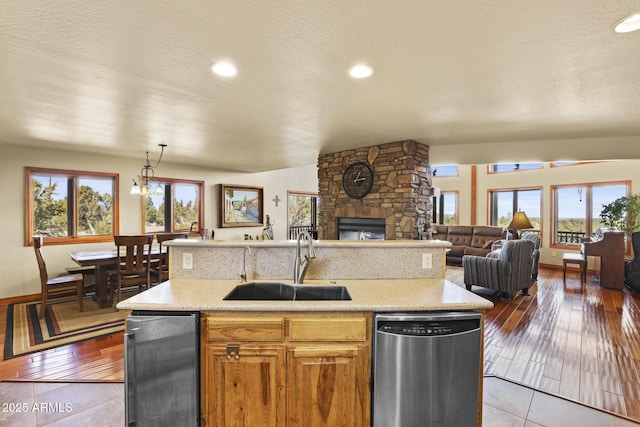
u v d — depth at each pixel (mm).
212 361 1643
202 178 6773
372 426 1667
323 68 2148
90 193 5297
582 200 7164
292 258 2244
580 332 3457
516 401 2236
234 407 1648
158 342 1619
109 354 2896
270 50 1905
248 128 3684
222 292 1890
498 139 4297
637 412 2109
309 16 1562
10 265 4582
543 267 7531
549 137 4160
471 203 9023
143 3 1446
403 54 1954
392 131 3842
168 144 4531
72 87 2438
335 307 1642
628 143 4020
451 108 2971
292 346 1650
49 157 4844
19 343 3117
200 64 2082
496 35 1730
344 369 1655
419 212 4445
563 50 1890
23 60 2000
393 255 2283
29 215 4723
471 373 1655
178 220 6457
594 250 5551
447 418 1623
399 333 1605
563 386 2414
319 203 5422
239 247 2223
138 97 2664
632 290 5254
